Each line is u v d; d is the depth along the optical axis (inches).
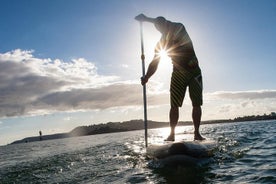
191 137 133.0
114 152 156.8
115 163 117.3
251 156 108.5
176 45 124.6
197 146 104.3
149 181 80.4
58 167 123.3
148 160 111.7
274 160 98.3
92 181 88.5
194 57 124.4
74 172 106.8
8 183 100.3
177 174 85.0
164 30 128.3
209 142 114.4
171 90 125.9
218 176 80.5
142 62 152.5
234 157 107.1
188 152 101.6
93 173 100.8
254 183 72.4
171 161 100.0
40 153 245.8
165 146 108.4
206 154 102.5
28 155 245.9
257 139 165.9
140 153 136.9
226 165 93.9
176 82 124.6
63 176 101.3
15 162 178.1
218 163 97.3
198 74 124.8
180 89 123.9
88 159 139.5
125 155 137.9
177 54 124.3
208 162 98.7
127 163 113.5
